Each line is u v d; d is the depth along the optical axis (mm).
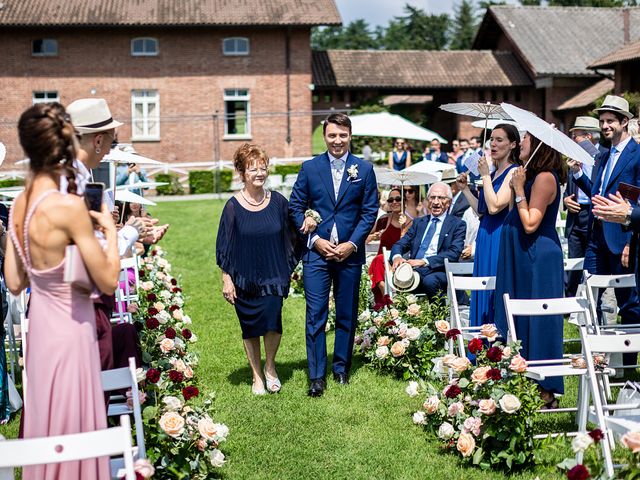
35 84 32469
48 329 3477
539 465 4883
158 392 4754
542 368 5105
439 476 4852
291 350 8031
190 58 33156
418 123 40625
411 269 7625
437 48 95188
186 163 33188
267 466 5082
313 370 6590
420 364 6930
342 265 6746
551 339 5836
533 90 38188
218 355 7840
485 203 6590
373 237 9891
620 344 4660
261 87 33531
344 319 6844
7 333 6852
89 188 3654
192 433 4582
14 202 3520
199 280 12336
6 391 5773
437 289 7723
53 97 32719
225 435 4750
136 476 3533
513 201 5945
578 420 5367
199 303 10547
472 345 5234
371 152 32656
